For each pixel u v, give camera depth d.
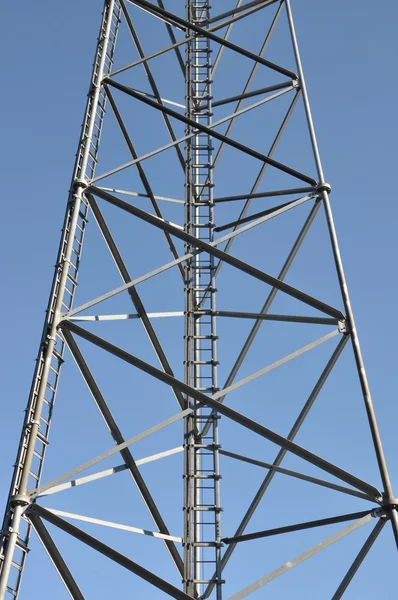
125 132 21.53
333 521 15.21
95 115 19.67
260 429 15.53
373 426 15.30
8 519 13.46
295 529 15.54
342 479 15.16
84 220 18.00
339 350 17.27
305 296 17.55
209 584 15.80
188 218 21.56
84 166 18.53
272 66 22.69
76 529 13.78
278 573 14.27
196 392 15.82
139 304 18.14
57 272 16.67
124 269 18.55
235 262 17.86
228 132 22.88
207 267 20.06
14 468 13.95
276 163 20.25
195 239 18.14
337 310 17.36
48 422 14.76
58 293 16.31
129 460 16.14
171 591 13.82
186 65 25.25
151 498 16.69
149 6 23.12
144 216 18.22
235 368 18.89
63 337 15.95
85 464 14.68
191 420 17.89
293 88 22.36
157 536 15.88
